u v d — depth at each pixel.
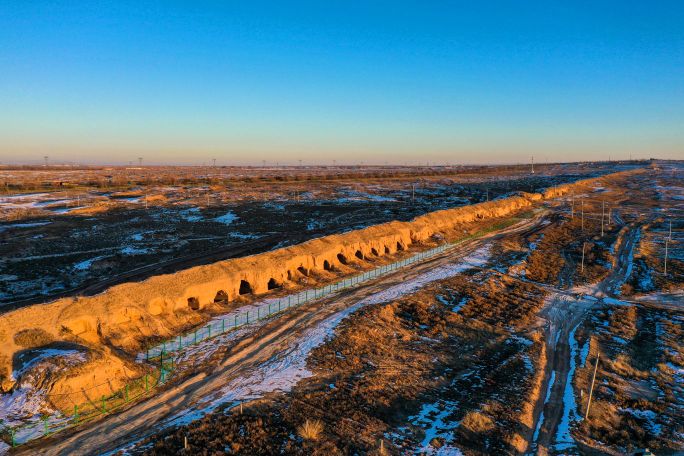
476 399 25.34
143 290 32.91
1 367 22.59
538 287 47.75
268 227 74.19
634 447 21.67
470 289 45.22
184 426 20.69
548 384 27.84
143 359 27.19
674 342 34.56
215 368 27.19
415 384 26.75
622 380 28.78
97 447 19.11
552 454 20.88
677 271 53.81
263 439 20.20
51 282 43.62
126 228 69.62
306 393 24.66
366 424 22.20
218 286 37.62
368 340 32.34
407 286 45.09
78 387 22.20
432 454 20.17
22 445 18.89
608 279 51.28
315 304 38.72
